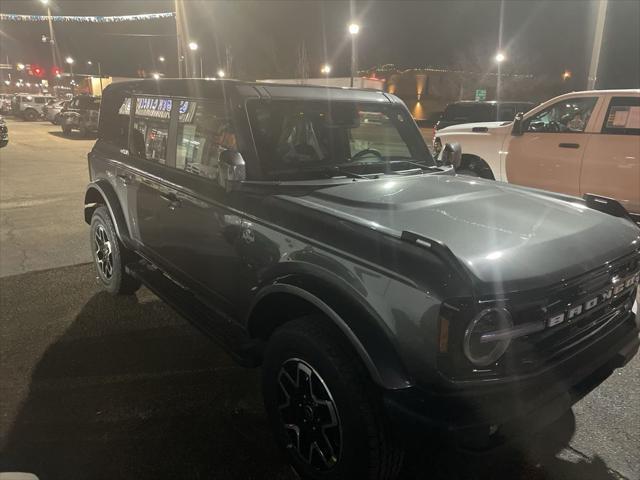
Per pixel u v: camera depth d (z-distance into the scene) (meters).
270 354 2.62
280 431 2.67
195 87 3.47
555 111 7.40
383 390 2.12
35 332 4.07
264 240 2.69
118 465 2.67
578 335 2.36
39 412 3.08
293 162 3.12
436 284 1.98
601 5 13.13
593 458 2.79
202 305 3.50
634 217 6.77
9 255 5.98
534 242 2.32
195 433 2.94
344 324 2.20
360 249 2.24
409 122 3.94
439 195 2.91
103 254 4.81
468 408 1.98
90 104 21.69
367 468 2.21
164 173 3.65
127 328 4.17
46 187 10.31
